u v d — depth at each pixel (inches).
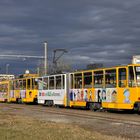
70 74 1558.8
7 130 703.7
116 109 1257.4
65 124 867.4
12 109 1563.7
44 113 1291.8
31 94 1988.2
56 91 1680.6
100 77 1339.8
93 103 1393.9
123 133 738.2
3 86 2496.3
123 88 1216.8
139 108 1168.8
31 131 692.7
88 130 771.4
